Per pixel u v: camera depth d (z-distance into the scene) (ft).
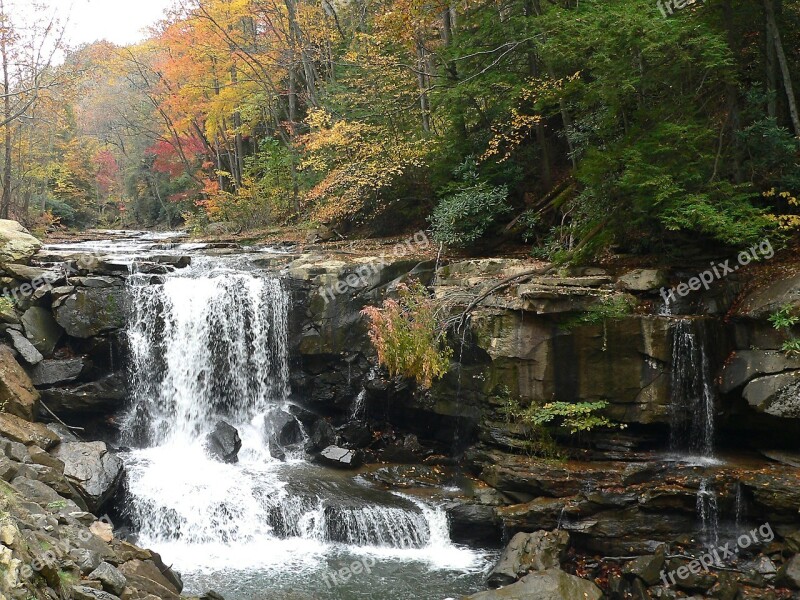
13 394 37.78
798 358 34.65
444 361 38.91
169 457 42.04
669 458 36.73
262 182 82.89
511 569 31.63
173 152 114.32
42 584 20.35
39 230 78.54
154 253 54.95
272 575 32.04
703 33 39.24
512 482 36.22
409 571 32.99
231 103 85.51
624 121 43.57
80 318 43.70
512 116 53.11
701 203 37.78
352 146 59.62
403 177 58.80
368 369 45.68
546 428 38.01
